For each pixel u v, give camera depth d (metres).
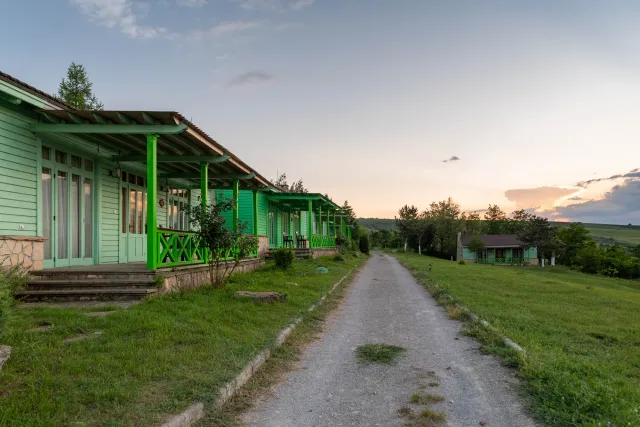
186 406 3.83
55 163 10.10
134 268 9.60
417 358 6.10
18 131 8.77
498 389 4.76
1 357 4.20
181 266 10.12
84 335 5.71
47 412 3.41
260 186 17.03
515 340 6.76
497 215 90.69
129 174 13.27
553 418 3.90
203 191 11.60
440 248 82.19
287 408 4.31
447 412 4.17
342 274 18.66
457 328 8.16
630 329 8.54
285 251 16.88
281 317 8.11
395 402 4.46
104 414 3.54
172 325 6.33
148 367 4.65
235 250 13.04
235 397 4.54
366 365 5.77
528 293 14.27
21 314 6.56
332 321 8.84
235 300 9.10
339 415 4.15
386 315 9.56
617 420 3.64
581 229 63.44
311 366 5.74
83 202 11.16
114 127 8.97
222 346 5.71
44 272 8.69
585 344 7.04
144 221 14.20
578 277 42.72
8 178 8.51
